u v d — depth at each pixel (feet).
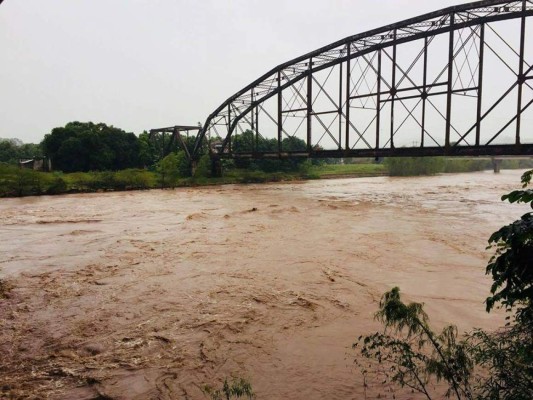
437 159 250.98
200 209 87.20
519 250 9.09
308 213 78.89
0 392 19.08
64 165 169.17
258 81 137.18
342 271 37.86
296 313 28.04
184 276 37.19
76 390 19.27
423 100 89.61
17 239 55.01
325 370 20.44
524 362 10.69
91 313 28.66
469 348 13.53
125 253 46.37
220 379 19.99
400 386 18.44
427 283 33.88
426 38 91.20
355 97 105.29
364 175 239.91
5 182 119.34
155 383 19.74
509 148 73.87
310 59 119.03
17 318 27.86
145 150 190.90
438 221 66.44
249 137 211.61
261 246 49.03
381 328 25.08
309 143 120.78
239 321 26.84
